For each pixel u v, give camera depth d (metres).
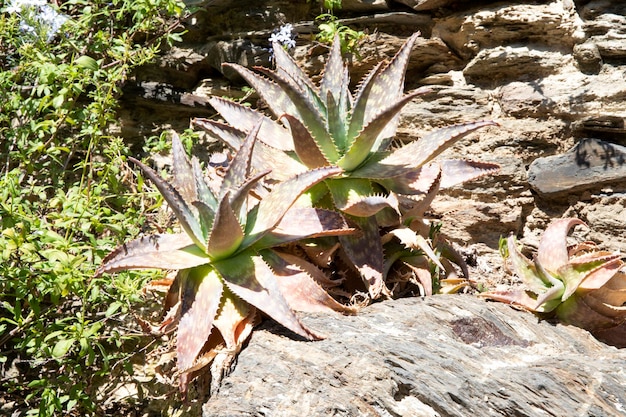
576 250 2.25
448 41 2.73
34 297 2.42
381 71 2.31
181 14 2.86
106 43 2.76
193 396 2.31
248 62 2.84
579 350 2.05
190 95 2.87
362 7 2.79
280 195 2.10
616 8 2.54
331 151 2.21
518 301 2.16
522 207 2.56
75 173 2.83
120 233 2.45
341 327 2.04
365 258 2.19
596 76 2.54
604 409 1.87
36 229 2.35
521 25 2.62
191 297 2.08
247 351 2.03
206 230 2.07
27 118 2.70
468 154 2.62
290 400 1.94
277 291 2.03
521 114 2.60
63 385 2.51
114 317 2.56
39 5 2.59
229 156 2.49
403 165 2.19
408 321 2.06
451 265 2.37
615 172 2.46
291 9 2.86
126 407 2.49
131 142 2.90
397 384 1.93
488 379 1.91
